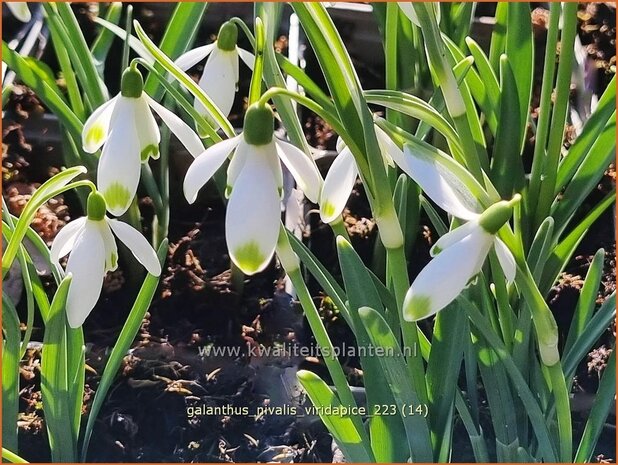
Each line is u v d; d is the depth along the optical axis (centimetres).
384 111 29
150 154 16
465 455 22
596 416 19
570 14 17
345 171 15
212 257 26
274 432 23
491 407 18
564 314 24
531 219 19
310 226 27
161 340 24
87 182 16
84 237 16
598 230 27
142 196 28
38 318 25
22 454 22
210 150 14
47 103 23
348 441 18
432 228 27
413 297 13
